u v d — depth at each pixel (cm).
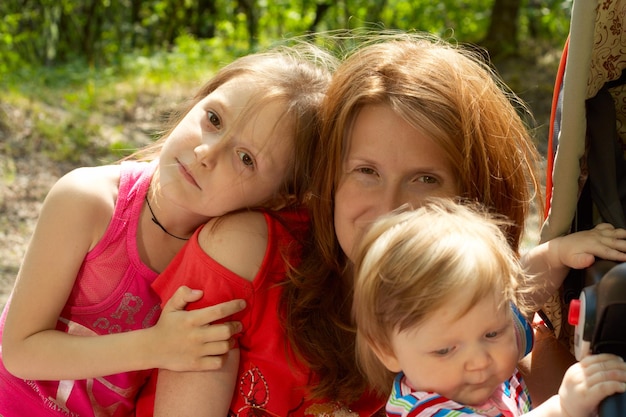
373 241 158
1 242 552
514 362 156
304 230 191
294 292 182
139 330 180
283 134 185
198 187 185
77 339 184
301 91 188
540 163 205
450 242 151
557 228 176
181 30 1338
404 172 171
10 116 758
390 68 173
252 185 185
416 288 148
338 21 1303
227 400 177
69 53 1152
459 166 173
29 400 197
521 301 169
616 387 135
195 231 187
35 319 188
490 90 183
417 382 155
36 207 610
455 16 1259
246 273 178
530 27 1181
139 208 195
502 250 155
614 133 177
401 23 1272
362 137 171
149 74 1012
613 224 166
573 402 138
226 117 185
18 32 1159
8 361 188
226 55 1154
